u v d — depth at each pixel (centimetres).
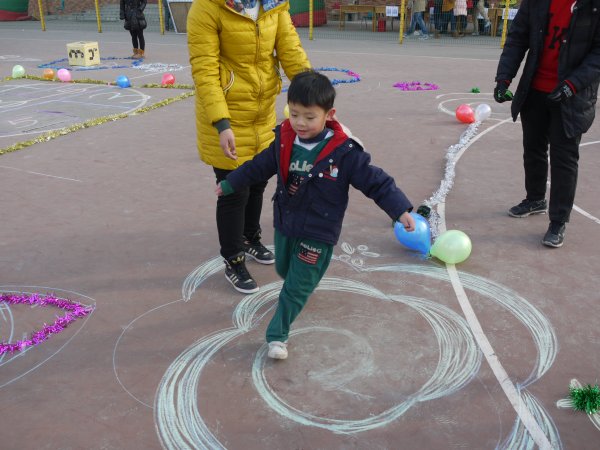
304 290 290
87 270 390
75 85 1123
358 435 246
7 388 276
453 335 317
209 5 312
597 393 262
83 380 282
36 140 711
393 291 362
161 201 514
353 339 313
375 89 1060
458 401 267
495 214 484
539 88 414
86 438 245
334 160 271
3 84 1138
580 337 315
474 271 387
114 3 2692
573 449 239
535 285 369
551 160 411
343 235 442
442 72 1250
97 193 534
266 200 517
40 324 330
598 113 841
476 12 1975
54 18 2678
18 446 241
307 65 350
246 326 327
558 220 418
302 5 2169
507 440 244
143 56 1499
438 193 526
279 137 279
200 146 351
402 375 285
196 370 289
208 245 427
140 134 750
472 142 707
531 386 277
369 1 2278
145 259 405
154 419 256
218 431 249
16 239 436
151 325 328
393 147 687
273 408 263
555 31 391
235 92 330
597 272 385
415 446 241
